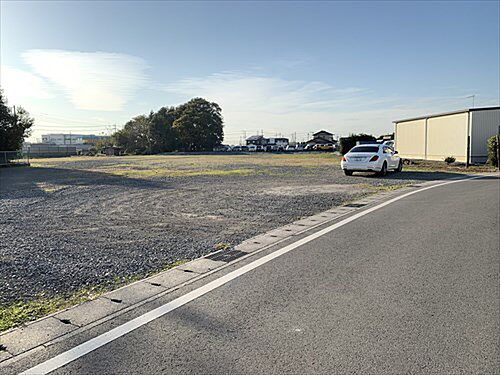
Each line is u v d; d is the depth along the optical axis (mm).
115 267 5141
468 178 17219
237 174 20531
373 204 10414
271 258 5570
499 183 14930
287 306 3904
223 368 2830
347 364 2873
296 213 9164
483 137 25703
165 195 12352
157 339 3260
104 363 2906
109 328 3461
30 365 2885
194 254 5781
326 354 3010
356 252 5816
